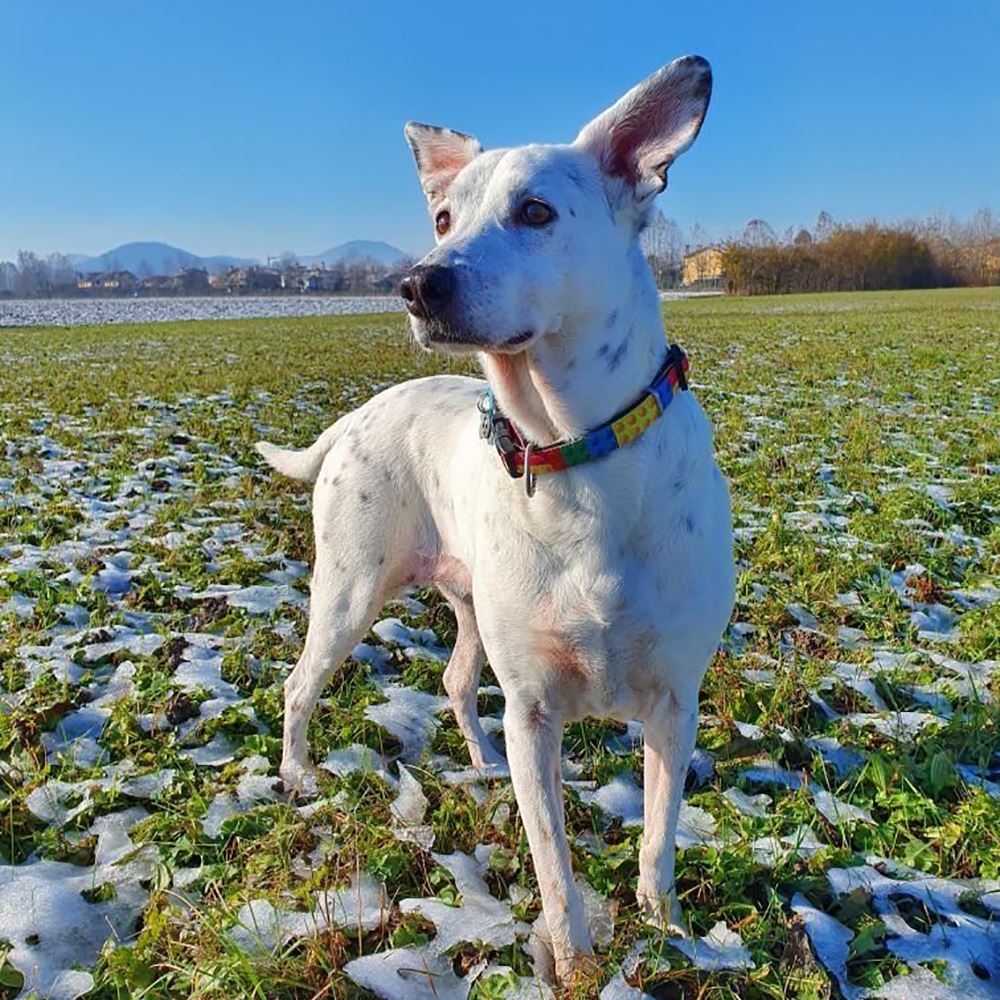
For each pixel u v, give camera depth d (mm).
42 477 2766
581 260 868
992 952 856
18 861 1025
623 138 930
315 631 1215
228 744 1257
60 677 1412
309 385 4977
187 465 2910
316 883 949
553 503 876
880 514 2197
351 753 1218
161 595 1774
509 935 880
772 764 1183
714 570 918
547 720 936
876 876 959
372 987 815
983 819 1021
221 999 795
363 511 1189
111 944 880
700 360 6098
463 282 812
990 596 1737
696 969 831
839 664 1463
